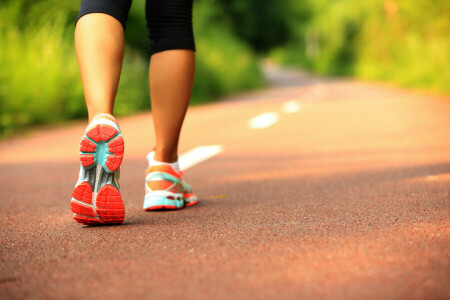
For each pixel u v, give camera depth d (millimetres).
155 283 2271
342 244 2787
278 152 8336
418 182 5016
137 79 23719
